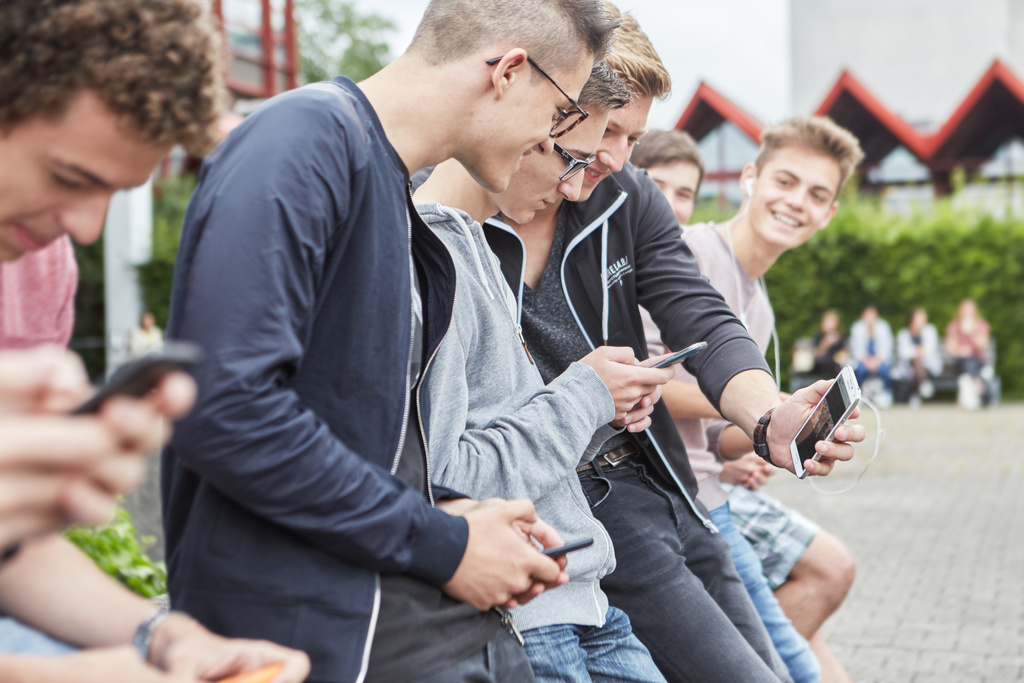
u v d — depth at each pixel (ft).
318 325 4.68
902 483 29.96
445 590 4.92
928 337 54.49
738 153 84.28
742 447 10.40
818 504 27.07
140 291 58.90
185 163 67.62
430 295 5.46
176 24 3.67
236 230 4.25
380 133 5.03
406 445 5.18
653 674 7.07
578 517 6.50
